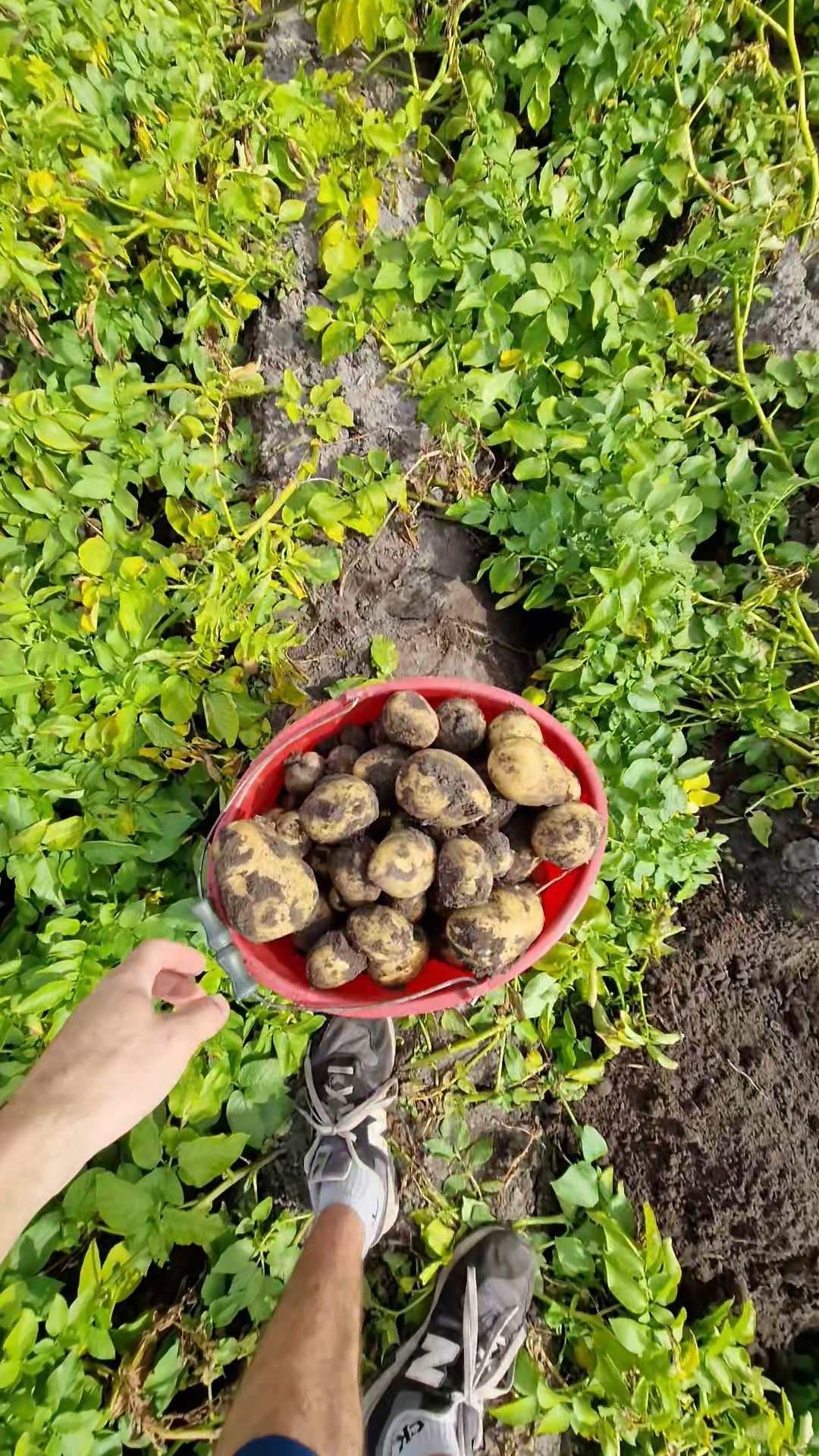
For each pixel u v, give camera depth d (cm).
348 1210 81
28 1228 75
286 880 66
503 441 95
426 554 100
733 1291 89
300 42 104
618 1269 82
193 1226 77
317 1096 86
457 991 70
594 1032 96
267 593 91
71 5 88
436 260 94
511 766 69
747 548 96
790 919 94
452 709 75
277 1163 91
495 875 71
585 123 98
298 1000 69
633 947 93
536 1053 93
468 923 67
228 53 105
